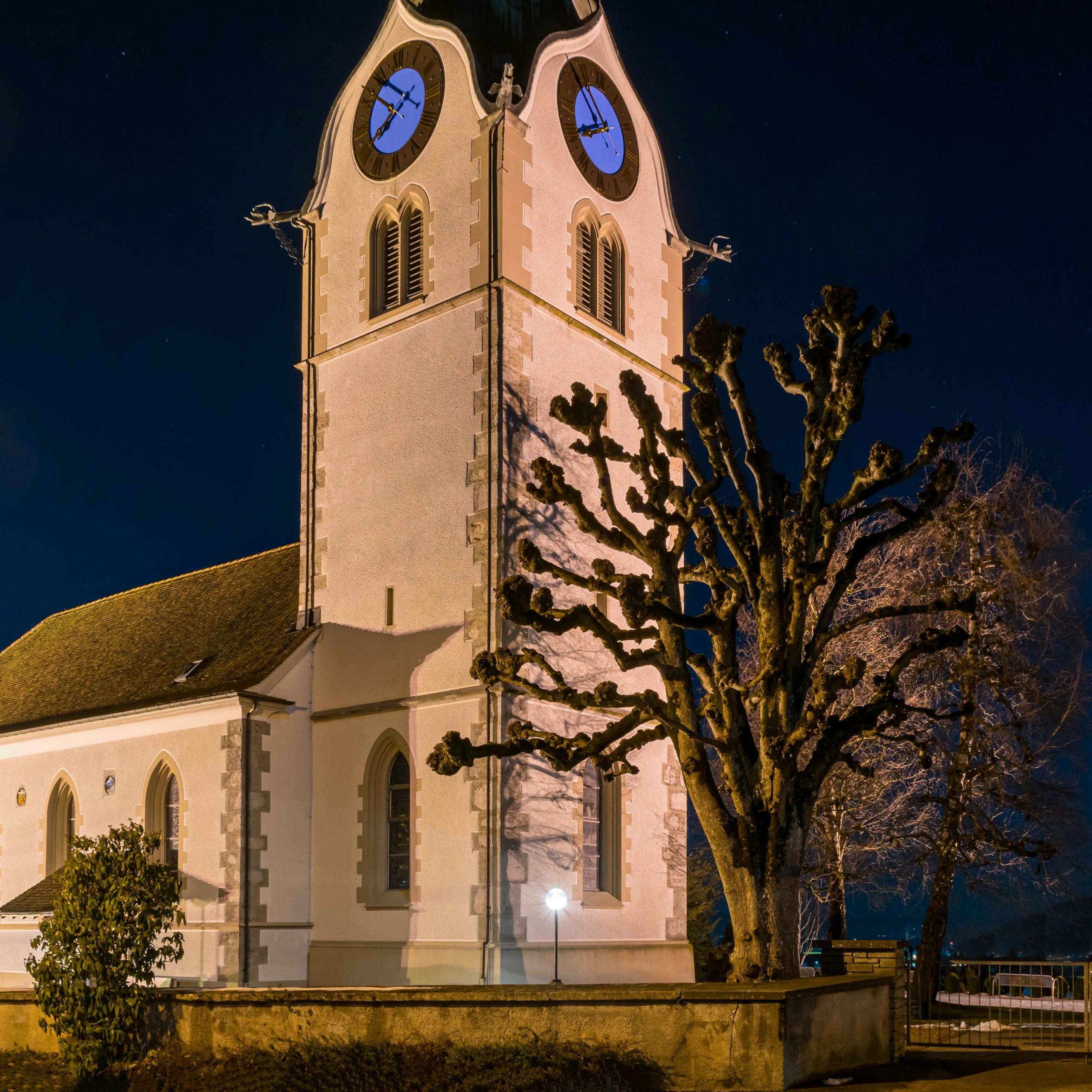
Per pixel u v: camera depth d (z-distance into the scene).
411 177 26.91
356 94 28.59
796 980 15.44
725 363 18.28
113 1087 17.88
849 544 30.25
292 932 24.97
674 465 28.27
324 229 28.62
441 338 25.67
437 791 23.77
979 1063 16.12
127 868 19.77
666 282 29.45
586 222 27.41
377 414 26.69
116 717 27.69
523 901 22.80
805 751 28.22
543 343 25.52
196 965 24.69
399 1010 15.99
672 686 17.94
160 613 34.53
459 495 24.70
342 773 25.55
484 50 27.25
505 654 18.16
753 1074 14.16
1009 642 28.47
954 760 28.02
